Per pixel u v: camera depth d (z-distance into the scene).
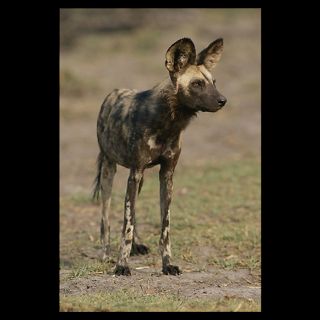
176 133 19.12
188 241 23.38
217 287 18.45
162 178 19.72
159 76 56.66
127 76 56.56
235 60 61.12
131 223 19.44
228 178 31.94
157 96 18.86
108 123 20.41
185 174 33.19
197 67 18.64
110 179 21.44
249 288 18.47
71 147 39.59
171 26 72.69
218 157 36.91
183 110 18.81
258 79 55.28
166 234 19.77
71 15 70.06
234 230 24.50
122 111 19.83
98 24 71.81
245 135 41.59
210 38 67.56
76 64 60.38
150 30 70.88
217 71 58.09
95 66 60.00
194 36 67.75
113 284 18.38
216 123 44.50
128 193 19.38
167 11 74.25
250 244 23.20
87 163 36.28
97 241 23.95
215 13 76.31
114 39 68.56
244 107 48.12
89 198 29.28
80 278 19.09
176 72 18.47
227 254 22.50
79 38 69.25
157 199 28.59
